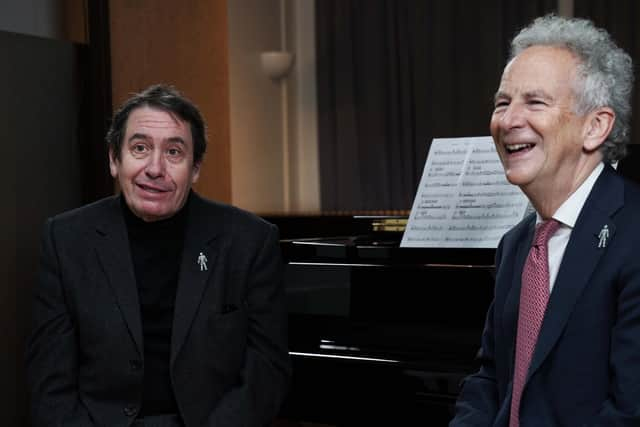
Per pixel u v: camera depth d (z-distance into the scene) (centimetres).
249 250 210
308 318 251
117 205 210
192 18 468
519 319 154
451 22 587
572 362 143
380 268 240
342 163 634
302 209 658
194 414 198
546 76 144
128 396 198
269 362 207
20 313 276
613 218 145
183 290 201
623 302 139
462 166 238
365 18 616
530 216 168
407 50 603
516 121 145
